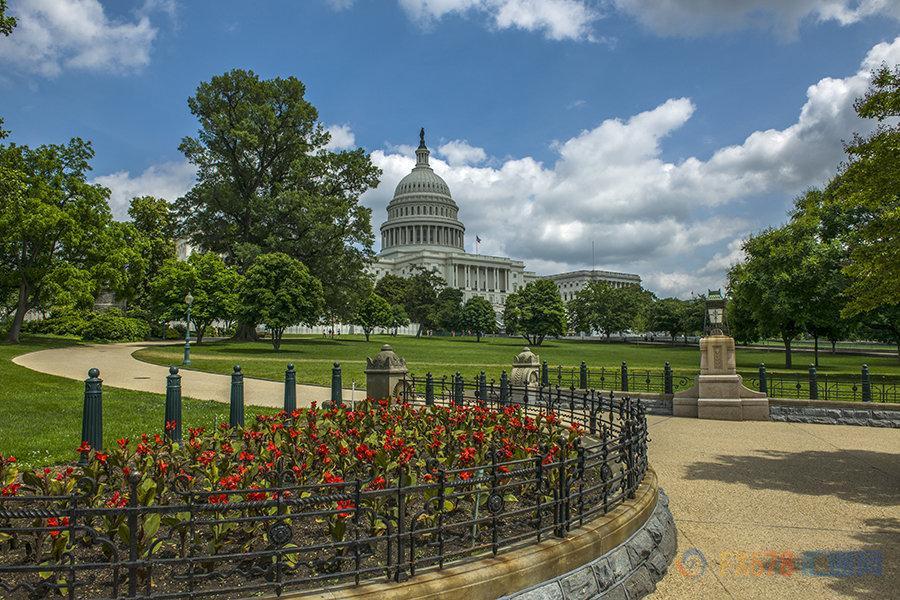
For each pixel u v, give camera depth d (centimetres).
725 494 1002
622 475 718
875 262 1140
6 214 3962
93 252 4512
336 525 512
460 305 11569
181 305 5547
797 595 618
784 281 3042
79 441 1104
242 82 5612
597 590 575
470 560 516
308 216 5466
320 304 5022
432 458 768
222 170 5628
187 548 537
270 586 439
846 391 2230
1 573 492
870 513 893
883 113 1085
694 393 1956
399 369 1569
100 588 471
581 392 2180
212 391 2125
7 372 2230
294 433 853
